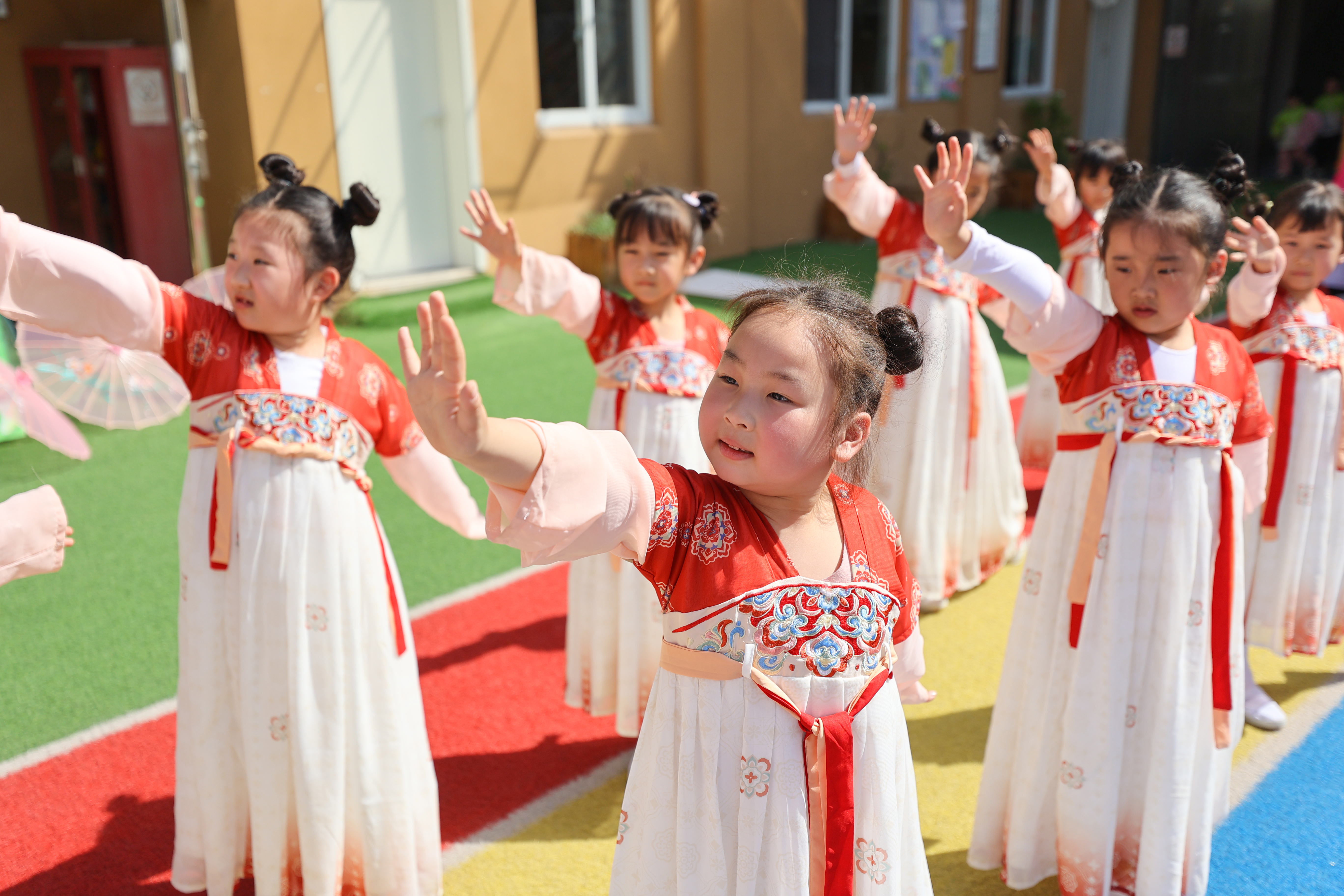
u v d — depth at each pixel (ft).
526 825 8.63
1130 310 7.00
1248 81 51.44
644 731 5.16
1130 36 49.80
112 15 25.13
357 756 7.00
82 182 24.40
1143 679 7.00
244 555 6.68
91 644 11.44
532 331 24.95
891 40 38.42
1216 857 8.18
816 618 4.77
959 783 9.22
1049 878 8.10
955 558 12.82
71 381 7.32
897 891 5.13
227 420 6.72
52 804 8.84
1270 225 10.36
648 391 9.37
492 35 27.55
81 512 15.05
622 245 9.32
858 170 12.33
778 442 4.51
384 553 7.25
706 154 32.65
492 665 11.22
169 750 9.64
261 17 23.53
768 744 4.77
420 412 3.88
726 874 4.85
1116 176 9.46
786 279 5.61
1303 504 10.18
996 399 13.39
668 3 30.91
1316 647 10.57
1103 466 6.94
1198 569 6.88
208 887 7.11
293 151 24.67
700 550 4.73
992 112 43.11
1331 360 10.11
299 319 6.85
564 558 4.43
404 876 7.27
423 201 28.50
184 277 25.52
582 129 30.30
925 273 12.55
